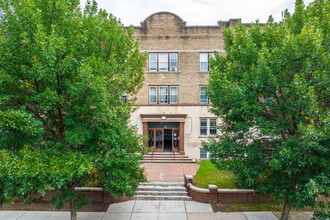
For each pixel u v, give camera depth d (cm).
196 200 1134
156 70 1870
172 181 1305
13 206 1086
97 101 626
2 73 575
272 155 738
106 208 1073
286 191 760
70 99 703
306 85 635
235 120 833
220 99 789
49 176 575
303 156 691
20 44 599
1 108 652
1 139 613
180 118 1833
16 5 609
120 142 802
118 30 906
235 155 839
